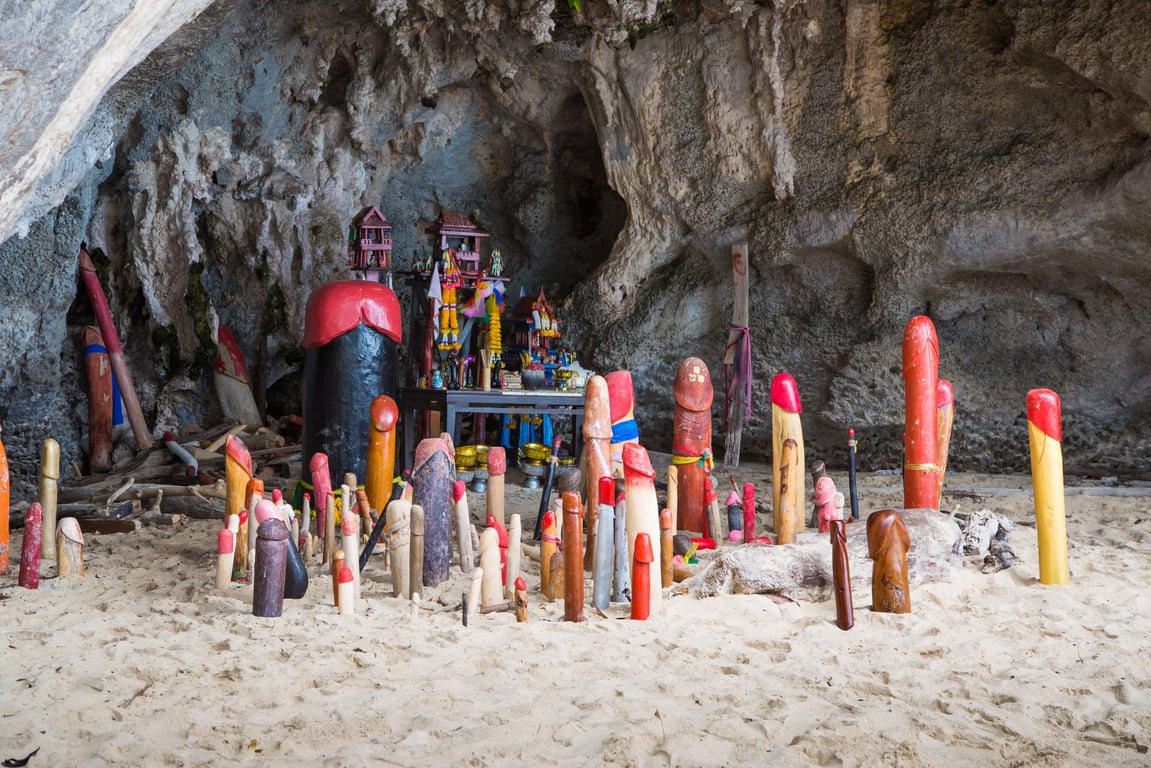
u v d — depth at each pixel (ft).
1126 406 45.75
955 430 47.32
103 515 34.17
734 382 48.78
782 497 27.86
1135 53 36.60
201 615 21.36
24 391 44.21
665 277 52.34
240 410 49.34
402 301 56.18
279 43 49.47
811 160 47.55
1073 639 19.67
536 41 47.83
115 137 37.40
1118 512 35.91
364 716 15.17
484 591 21.98
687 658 18.52
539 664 18.02
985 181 42.57
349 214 53.01
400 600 22.47
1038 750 14.05
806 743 14.17
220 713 15.51
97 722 15.11
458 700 16.12
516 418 48.55
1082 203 40.14
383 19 48.32
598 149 56.13
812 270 48.75
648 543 20.99
